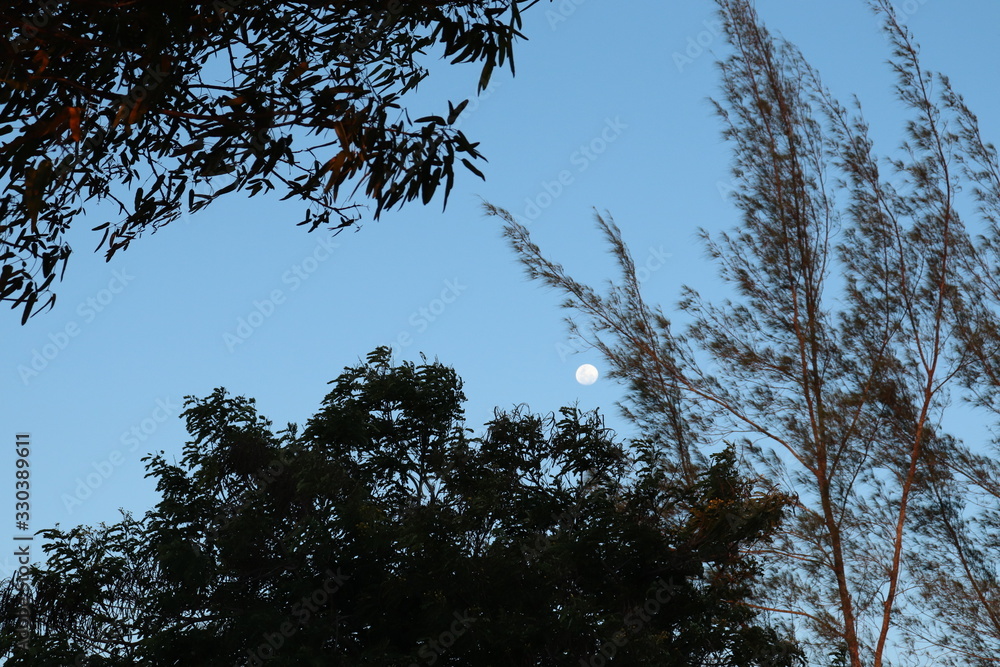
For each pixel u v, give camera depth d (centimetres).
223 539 1434
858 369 1509
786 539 1466
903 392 1466
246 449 1538
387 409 1620
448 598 1392
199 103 523
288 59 537
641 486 1492
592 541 1422
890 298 1524
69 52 469
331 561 1441
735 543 1448
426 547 1384
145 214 551
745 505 1413
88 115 488
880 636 1377
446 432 1612
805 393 1523
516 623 1342
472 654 1372
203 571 1407
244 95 515
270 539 1484
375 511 1418
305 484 1448
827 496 1461
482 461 1575
